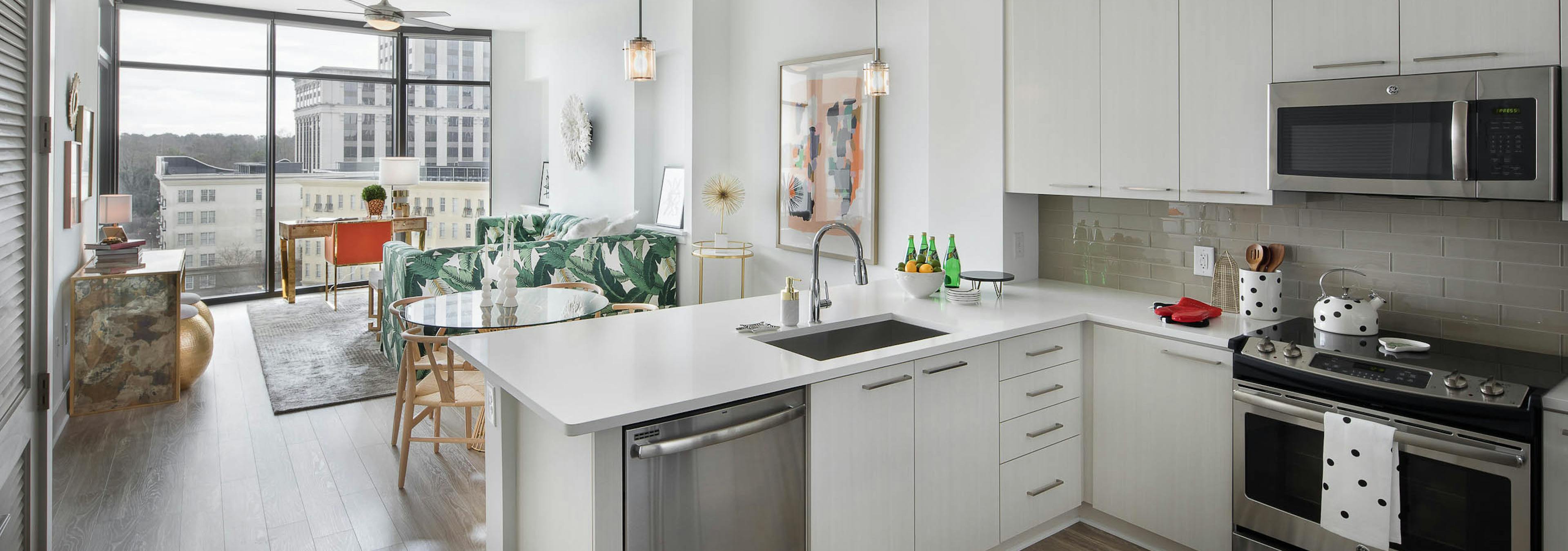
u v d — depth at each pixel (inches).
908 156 187.8
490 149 356.8
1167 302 129.7
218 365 217.8
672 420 80.7
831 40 205.3
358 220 305.1
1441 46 94.2
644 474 79.6
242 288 313.7
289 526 124.3
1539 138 87.3
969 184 149.7
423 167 346.3
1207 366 107.0
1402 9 97.0
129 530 122.3
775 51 223.9
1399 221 110.7
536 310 154.6
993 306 127.6
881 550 98.8
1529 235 100.0
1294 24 106.1
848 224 203.5
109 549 116.4
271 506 131.2
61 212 167.9
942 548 105.5
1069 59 131.8
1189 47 116.7
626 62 152.3
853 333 120.0
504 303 158.6
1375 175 98.9
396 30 331.3
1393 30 97.8
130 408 179.6
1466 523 85.6
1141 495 116.6
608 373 89.8
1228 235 127.3
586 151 300.7
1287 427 98.7
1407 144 96.1
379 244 307.3
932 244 138.3
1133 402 116.4
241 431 166.4
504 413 94.5
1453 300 106.7
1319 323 109.3
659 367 92.4
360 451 155.4
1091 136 129.8
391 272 216.2
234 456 152.3
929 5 154.9
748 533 87.7
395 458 152.0
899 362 97.7
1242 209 125.6
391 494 136.1
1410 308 110.6
